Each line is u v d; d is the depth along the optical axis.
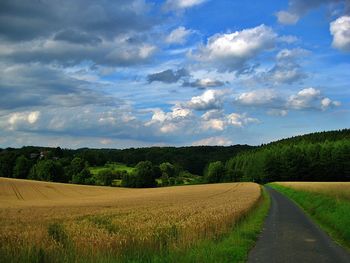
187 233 17.45
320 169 143.62
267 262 14.00
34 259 13.45
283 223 26.78
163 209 33.81
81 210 39.44
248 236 19.67
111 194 89.25
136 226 20.98
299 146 167.00
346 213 24.41
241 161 190.88
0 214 34.81
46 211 38.66
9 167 143.62
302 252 16.05
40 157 180.38
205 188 100.56
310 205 39.03
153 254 14.30
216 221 21.67
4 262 13.05
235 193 65.31
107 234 17.27
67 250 14.55
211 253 14.11
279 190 88.00
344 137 178.38
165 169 180.62
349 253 16.03
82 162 152.38
